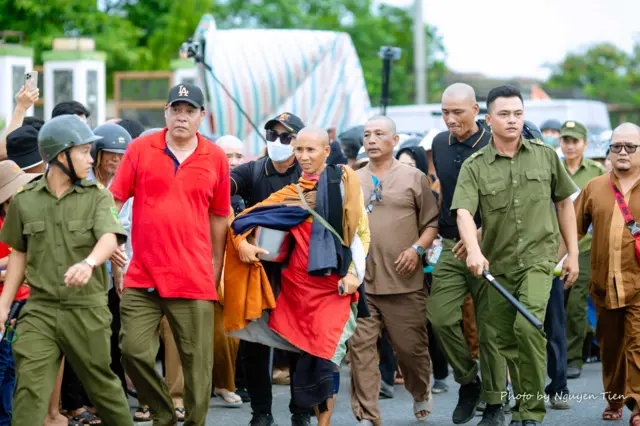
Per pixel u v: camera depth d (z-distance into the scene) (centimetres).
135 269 765
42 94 2002
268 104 1588
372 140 918
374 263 912
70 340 706
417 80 3700
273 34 1619
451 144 921
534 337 830
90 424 909
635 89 6562
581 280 1215
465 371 923
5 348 783
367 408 883
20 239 717
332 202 804
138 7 3225
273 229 806
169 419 783
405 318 914
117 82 2311
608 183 940
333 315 806
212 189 780
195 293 763
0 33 2067
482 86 4344
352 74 1661
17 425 698
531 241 848
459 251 872
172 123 764
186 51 1550
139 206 768
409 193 917
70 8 2689
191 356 770
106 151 888
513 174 851
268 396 856
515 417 862
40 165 888
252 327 823
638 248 915
